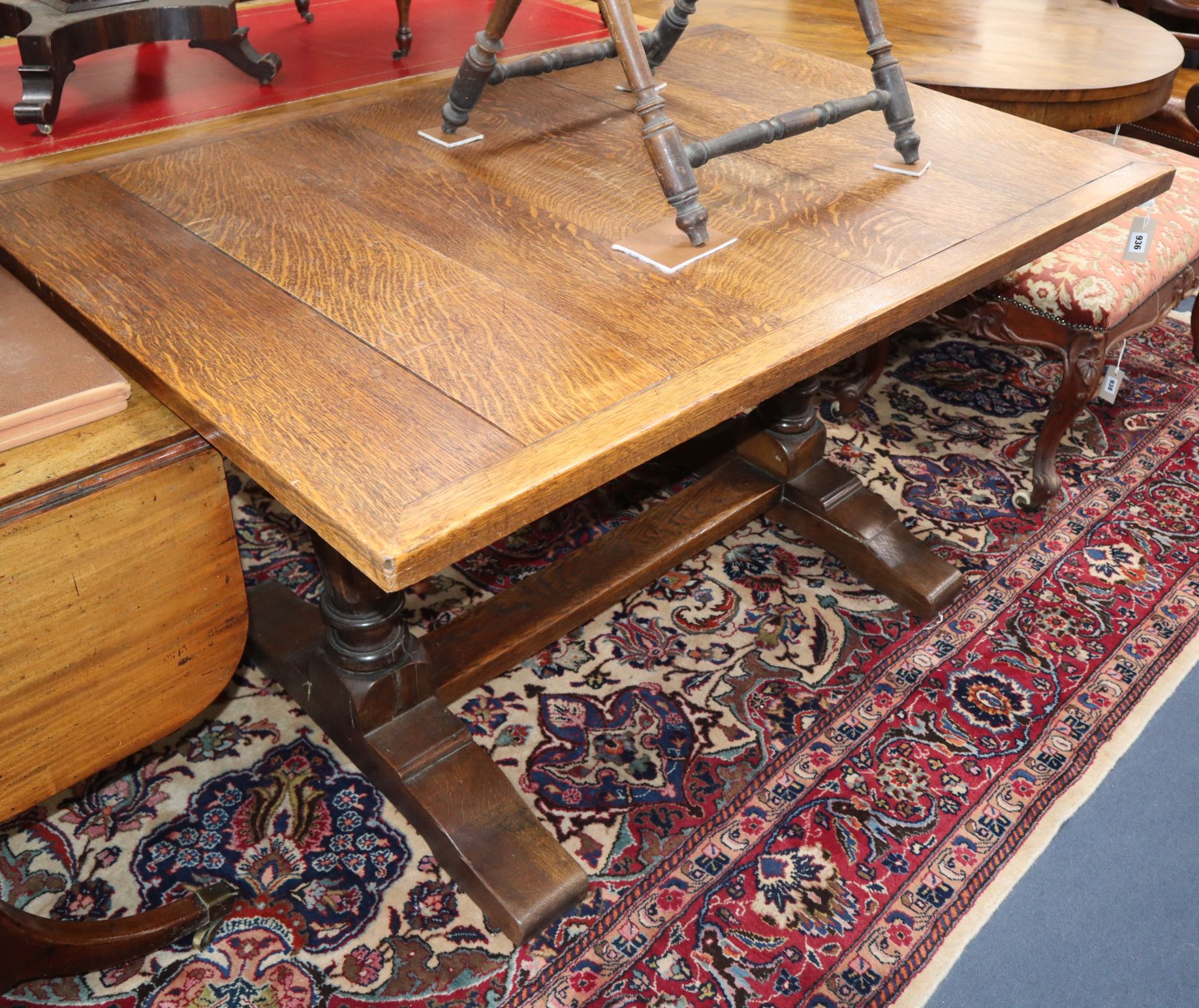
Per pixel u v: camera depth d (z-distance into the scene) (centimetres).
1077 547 197
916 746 158
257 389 100
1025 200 142
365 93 205
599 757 156
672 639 176
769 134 137
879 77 146
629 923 134
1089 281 185
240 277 119
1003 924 135
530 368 104
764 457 189
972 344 260
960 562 193
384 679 140
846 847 143
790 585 187
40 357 111
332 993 126
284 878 138
